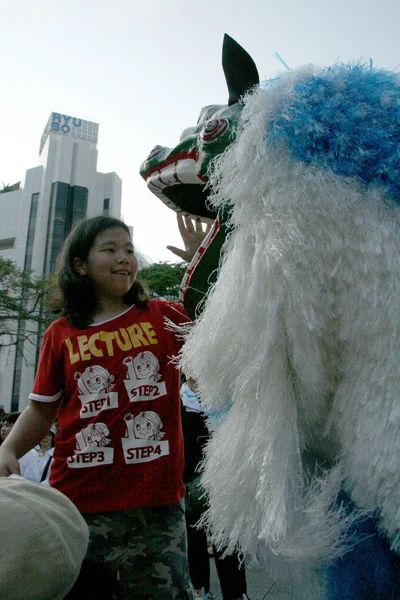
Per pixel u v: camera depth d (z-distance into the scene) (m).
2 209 38.44
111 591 1.17
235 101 1.17
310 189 0.94
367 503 0.92
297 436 0.95
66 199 36.25
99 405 1.46
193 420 2.46
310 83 1.00
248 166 0.99
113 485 1.41
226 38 1.15
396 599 0.97
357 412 0.92
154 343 1.53
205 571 2.39
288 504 0.92
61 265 1.66
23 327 25.80
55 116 38.09
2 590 0.58
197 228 1.47
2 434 4.47
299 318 0.92
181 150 1.23
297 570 1.01
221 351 0.99
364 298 0.90
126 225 1.68
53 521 0.66
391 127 0.97
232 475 0.97
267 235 0.95
